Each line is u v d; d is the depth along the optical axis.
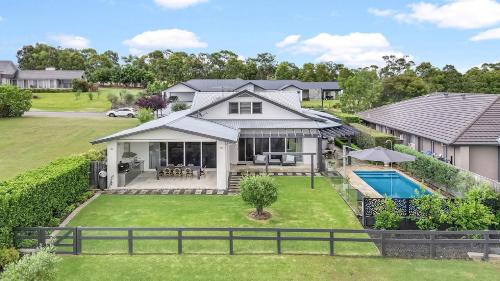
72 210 22.69
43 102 82.50
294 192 26.98
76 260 16.12
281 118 37.97
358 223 20.88
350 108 64.88
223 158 27.84
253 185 21.27
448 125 32.97
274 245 17.84
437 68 93.94
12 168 31.33
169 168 31.20
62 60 148.62
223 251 17.11
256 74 140.88
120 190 27.45
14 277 11.14
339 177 27.25
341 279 14.66
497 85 75.56
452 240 16.58
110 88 116.62
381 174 34.06
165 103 64.31
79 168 24.80
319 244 18.06
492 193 20.16
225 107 37.69
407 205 20.36
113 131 48.47
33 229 16.58
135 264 15.78
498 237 18.19
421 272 15.25
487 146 29.00
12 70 104.88
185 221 21.05
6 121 53.41
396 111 48.19
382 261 16.25
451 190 26.62
